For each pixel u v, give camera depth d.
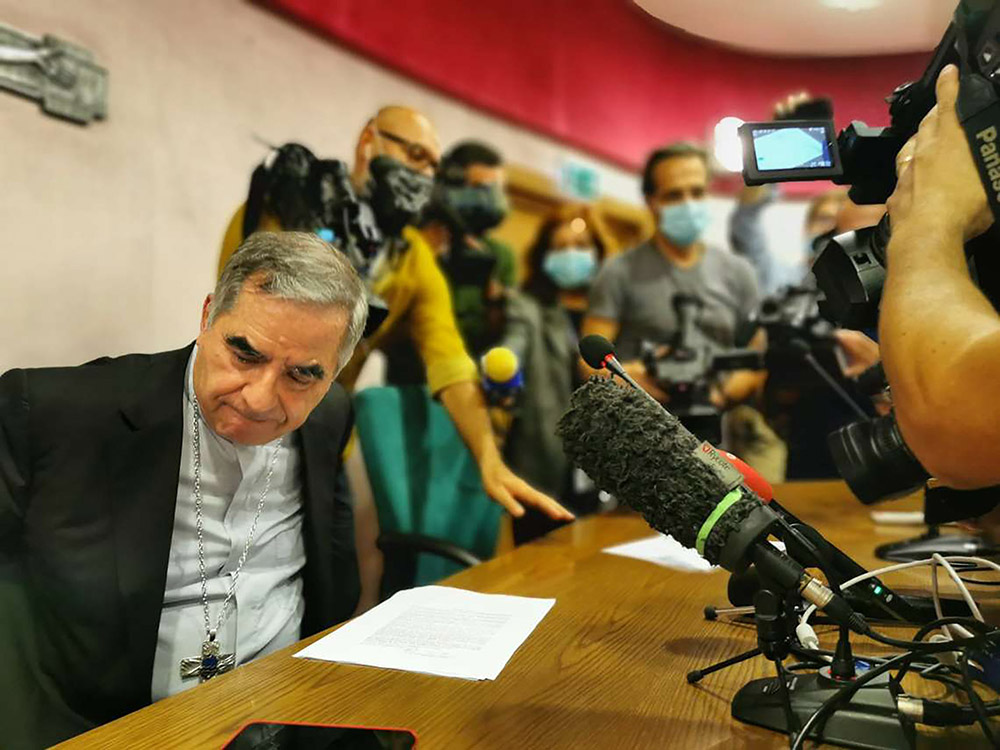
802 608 0.83
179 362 1.30
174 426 1.24
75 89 1.85
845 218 1.95
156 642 1.19
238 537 1.34
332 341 1.13
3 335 1.76
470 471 2.25
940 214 0.69
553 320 2.96
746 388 3.01
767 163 0.90
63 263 1.86
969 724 0.68
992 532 1.20
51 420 1.20
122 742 0.72
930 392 0.63
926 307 0.65
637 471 0.68
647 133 3.43
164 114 2.03
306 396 1.16
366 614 1.09
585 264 3.05
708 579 1.30
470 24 2.75
